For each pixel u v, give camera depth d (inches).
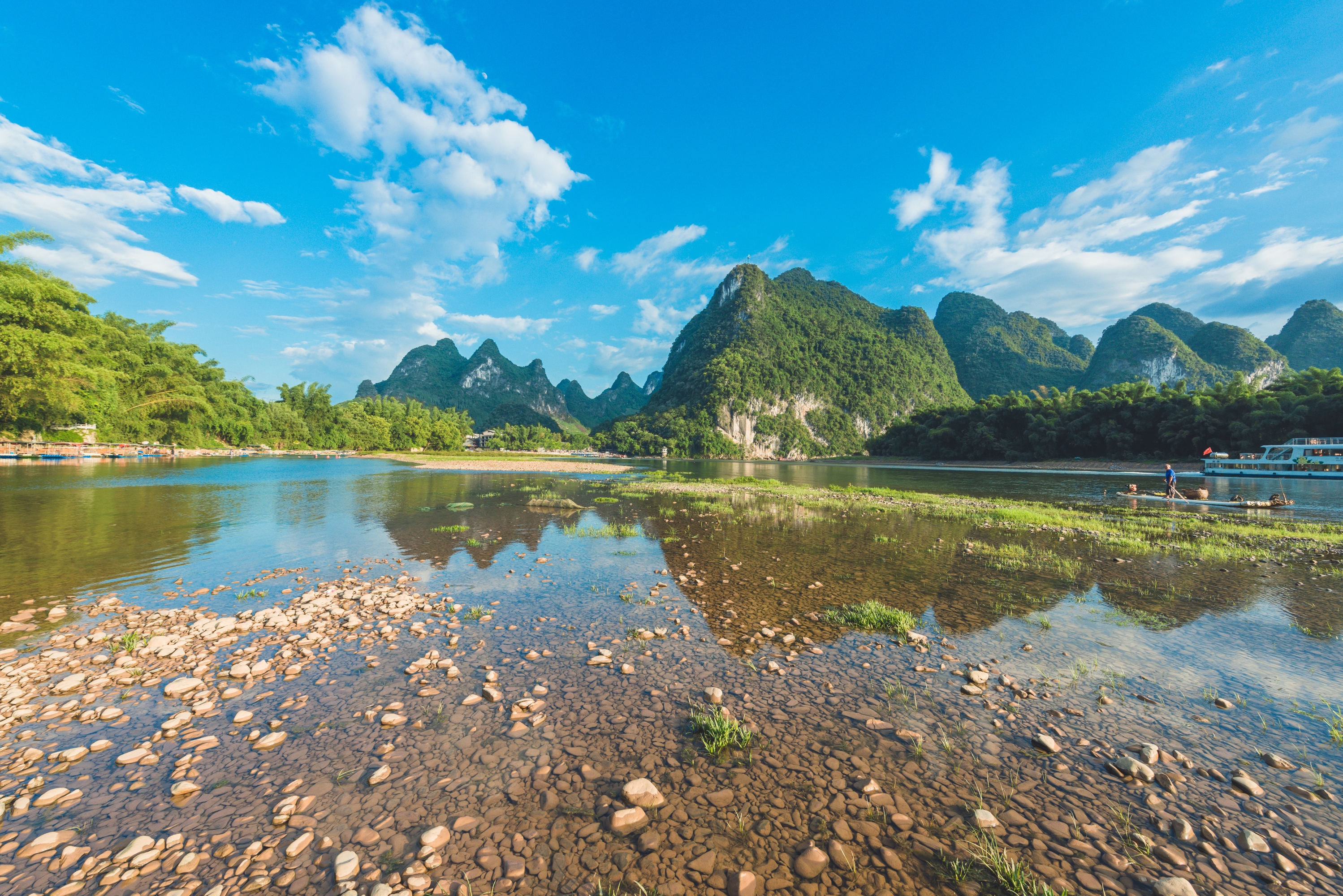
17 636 314.5
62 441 1809.8
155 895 132.7
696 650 298.2
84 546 557.0
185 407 2442.2
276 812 163.8
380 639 315.0
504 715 225.1
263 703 235.1
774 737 208.8
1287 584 433.1
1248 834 150.5
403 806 168.1
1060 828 156.1
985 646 304.3
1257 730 209.5
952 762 191.2
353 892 133.3
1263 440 2053.4
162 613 354.9
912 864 144.3
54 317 1435.8
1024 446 3026.6
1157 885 133.2
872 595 406.9
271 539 613.0
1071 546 599.8
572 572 481.4
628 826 157.4
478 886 136.2
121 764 187.9
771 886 136.5
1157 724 214.7
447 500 1010.7
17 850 147.2
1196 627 334.0
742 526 745.6
